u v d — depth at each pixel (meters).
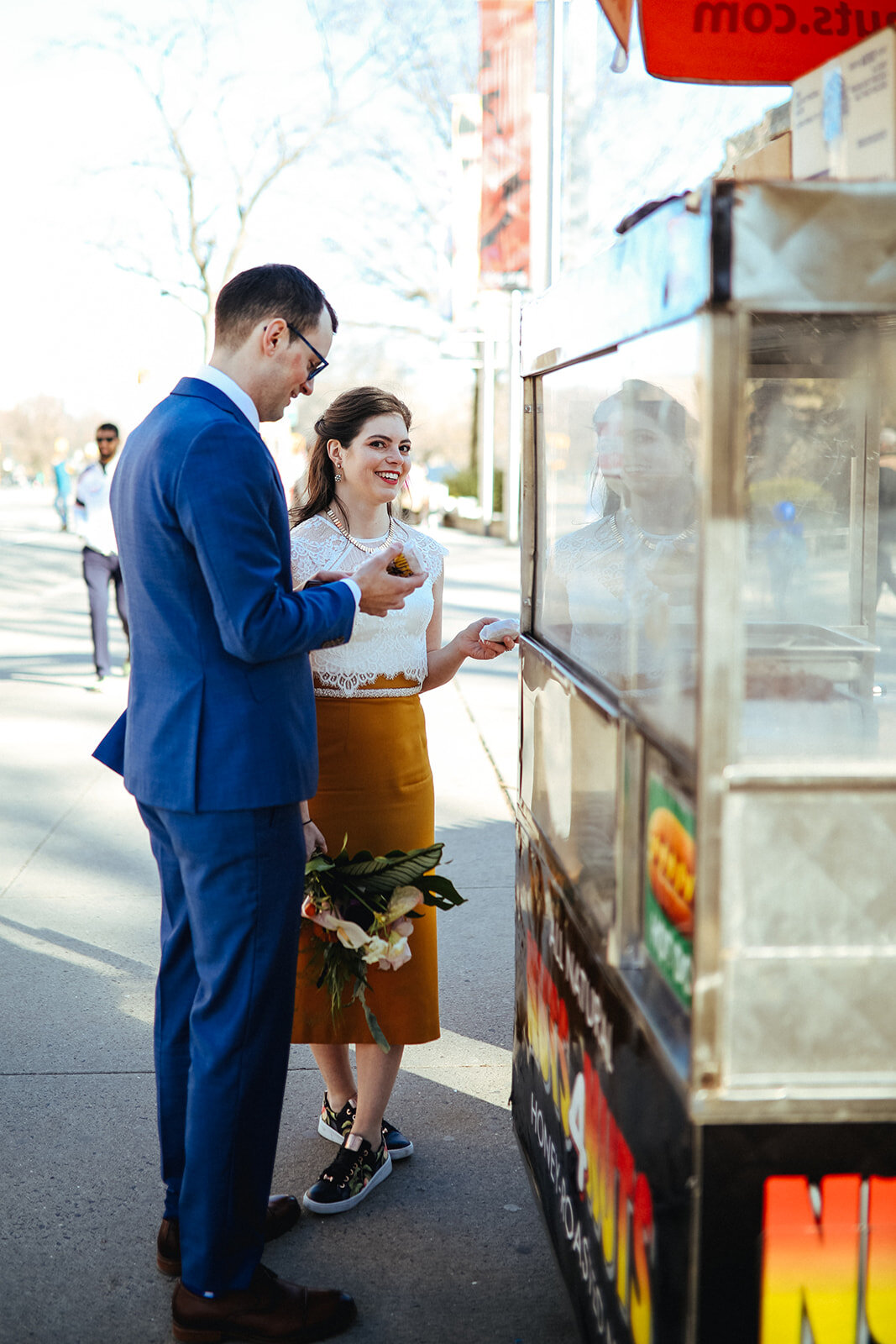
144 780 2.14
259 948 2.14
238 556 1.99
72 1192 2.68
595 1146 1.79
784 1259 1.35
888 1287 1.35
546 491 2.45
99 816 5.46
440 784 5.84
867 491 2.10
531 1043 2.38
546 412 2.43
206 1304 2.20
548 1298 2.35
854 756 1.55
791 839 1.26
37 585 14.02
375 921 2.49
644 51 2.18
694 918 1.29
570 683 1.93
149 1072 3.21
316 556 2.71
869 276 1.20
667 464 1.56
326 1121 2.92
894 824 1.26
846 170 1.40
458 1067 3.26
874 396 2.05
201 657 2.07
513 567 15.06
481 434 22.48
